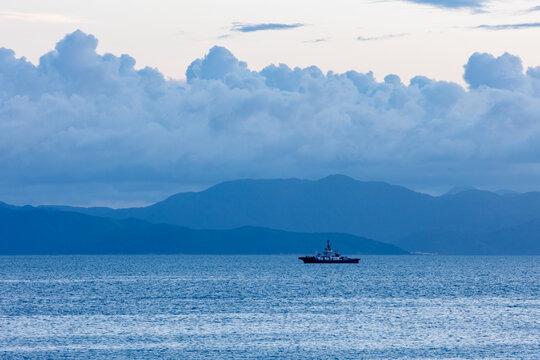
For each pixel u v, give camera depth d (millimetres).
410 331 175500
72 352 147500
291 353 147375
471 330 176875
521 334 170625
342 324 188000
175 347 153375
